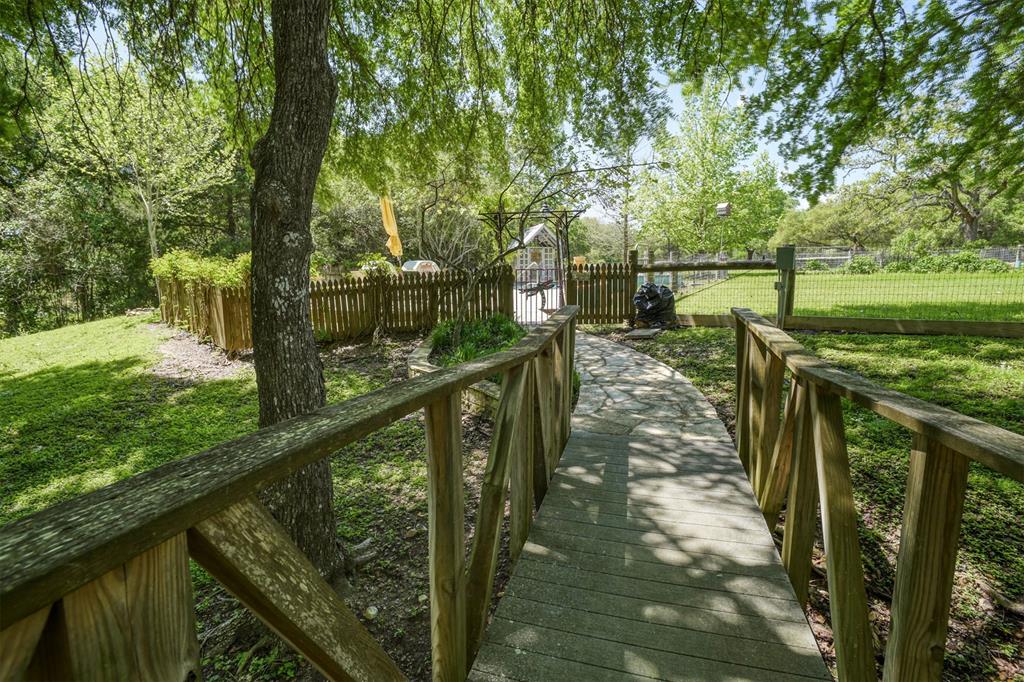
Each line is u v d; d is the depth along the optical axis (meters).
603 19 4.88
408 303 9.05
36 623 0.50
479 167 7.20
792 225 39.91
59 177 14.98
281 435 0.88
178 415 5.37
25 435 5.02
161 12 4.24
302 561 0.86
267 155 2.34
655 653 1.74
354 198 21.41
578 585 2.12
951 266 15.88
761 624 1.86
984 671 1.82
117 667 0.58
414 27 5.07
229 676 2.04
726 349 7.20
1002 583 2.23
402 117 5.56
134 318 12.61
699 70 4.96
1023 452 0.77
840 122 5.15
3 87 4.29
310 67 2.32
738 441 3.53
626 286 9.66
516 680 1.65
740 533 2.48
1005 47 4.51
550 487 3.04
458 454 1.56
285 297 2.38
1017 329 6.83
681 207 21.53
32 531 0.54
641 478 3.15
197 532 0.67
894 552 2.47
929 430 0.96
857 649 1.34
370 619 2.28
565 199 8.37
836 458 1.45
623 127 5.29
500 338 7.36
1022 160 5.27
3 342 10.37
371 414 1.03
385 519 3.16
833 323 7.83
